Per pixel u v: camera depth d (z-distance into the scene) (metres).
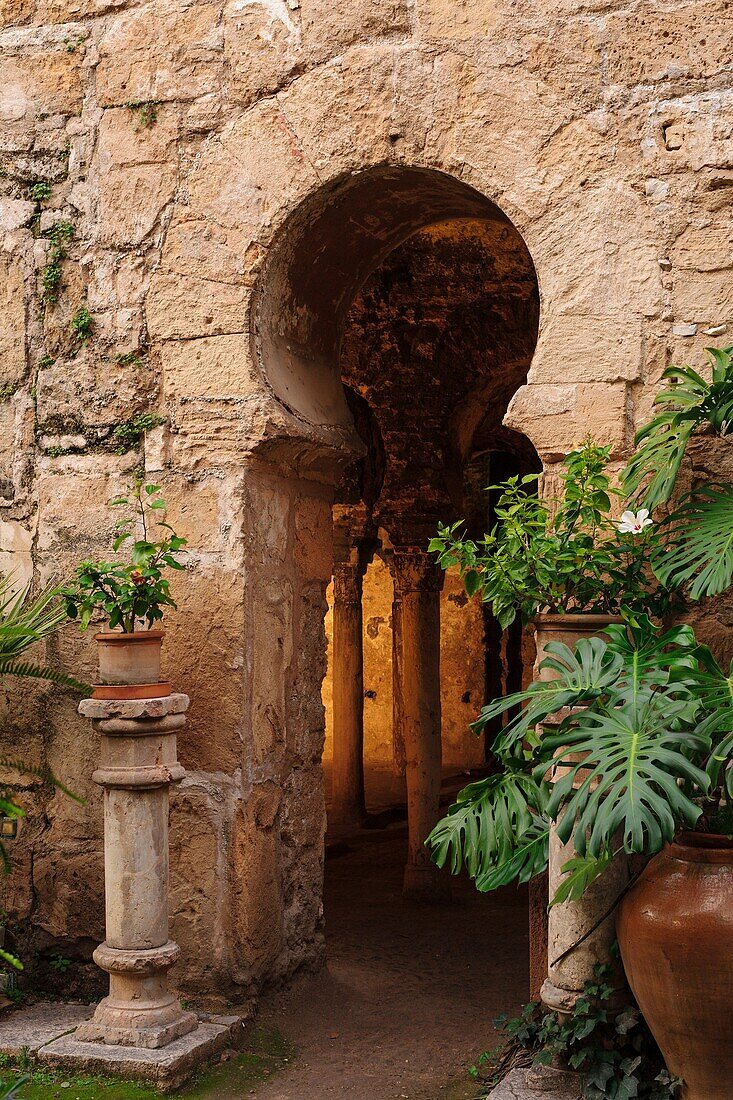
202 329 5.09
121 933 4.45
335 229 5.29
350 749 11.31
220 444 5.04
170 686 4.60
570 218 4.52
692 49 4.42
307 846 5.50
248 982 4.92
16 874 5.30
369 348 8.84
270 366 5.16
